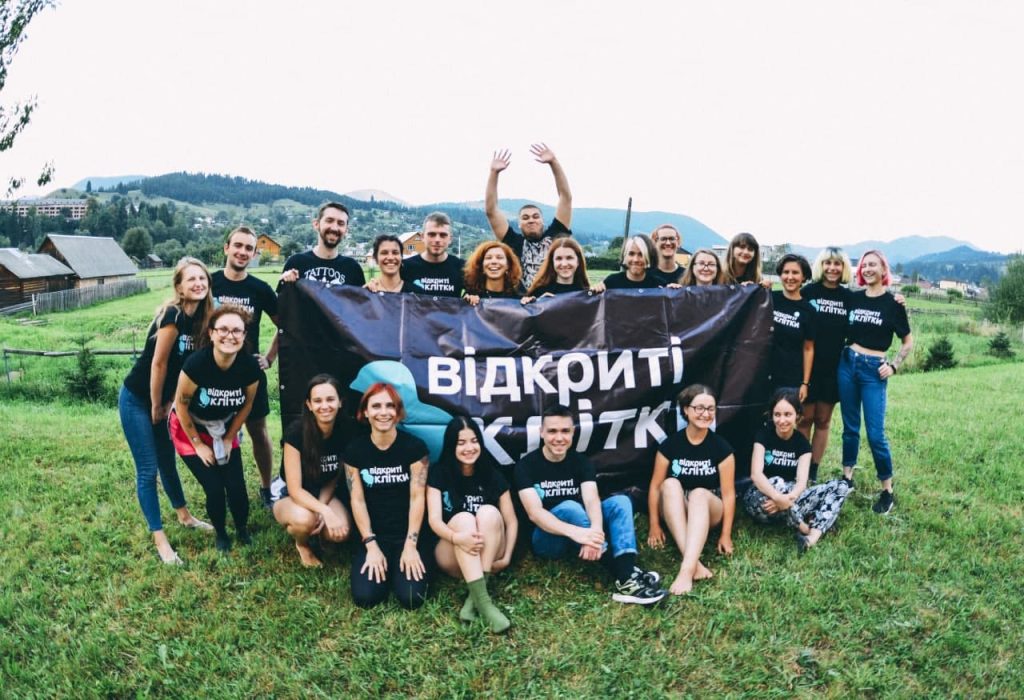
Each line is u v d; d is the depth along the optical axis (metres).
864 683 4.04
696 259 6.58
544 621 4.62
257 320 6.09
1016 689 4.03
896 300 6.22
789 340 6.44
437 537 5.10
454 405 5.65
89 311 44.94
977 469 7.52
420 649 4.33
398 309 5.81
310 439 5.05
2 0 10.41
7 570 5.12
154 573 5.12
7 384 15.78
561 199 7.93
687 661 4.22
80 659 4.18
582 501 5.23
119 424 9.68
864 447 8.45
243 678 4.04
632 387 6.00
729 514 5.46
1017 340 31.06
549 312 5.99
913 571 5.27
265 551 5.45
